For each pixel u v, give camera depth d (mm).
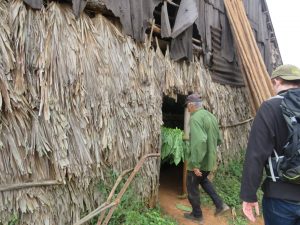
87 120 3586
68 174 3342
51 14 3496
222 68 7168
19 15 3178
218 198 4992
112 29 4246
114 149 3939
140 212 4453
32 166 3072
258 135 2229
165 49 5566
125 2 4348
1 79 2855
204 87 6215
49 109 3238
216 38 7000
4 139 2871
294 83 2396
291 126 2102
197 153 4359
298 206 2166
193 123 4418
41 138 3123
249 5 8898
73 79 3480
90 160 3541
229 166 7160
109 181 3910
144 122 4527
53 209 3227
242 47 7062
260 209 5527
